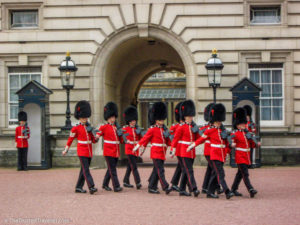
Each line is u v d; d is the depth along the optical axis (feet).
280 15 221.87
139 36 222.89
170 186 159.22
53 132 223.30
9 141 223.71
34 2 224.94
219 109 135.33
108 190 149.69
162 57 266.98
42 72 226.58
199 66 220.02
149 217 108.17
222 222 102.94
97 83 223.71
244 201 127.95
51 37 224.94
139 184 154.61
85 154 144.56
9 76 230.68
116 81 254.88
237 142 136.67
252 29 219.20
